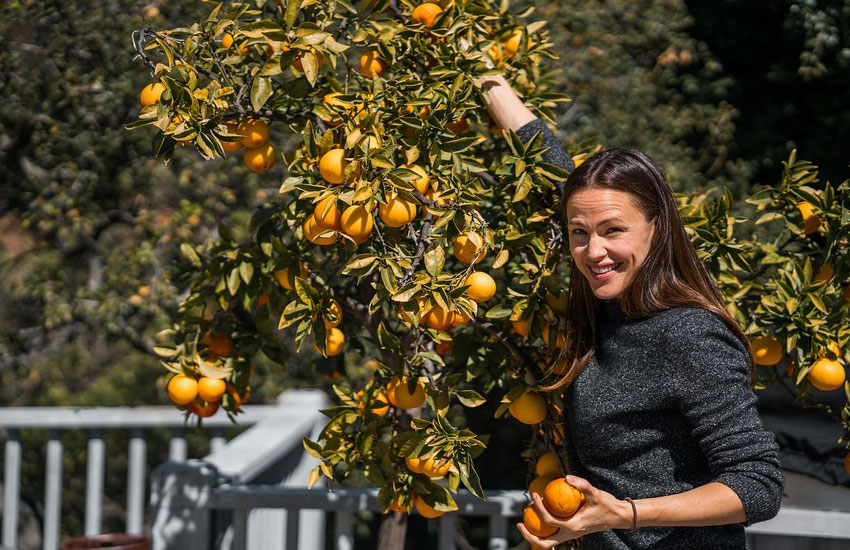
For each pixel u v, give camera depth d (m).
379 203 1.76
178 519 2.64
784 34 5.41
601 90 5.14
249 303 2.18
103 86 3.90
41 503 8.59
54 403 8.09
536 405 1.99
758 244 2.27
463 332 2.30
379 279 2.01
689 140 5.64
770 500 1.53
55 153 4.29
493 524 2.56
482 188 2.09
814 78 5.35
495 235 1.97
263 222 2.17
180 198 5.07
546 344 2.04
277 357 2.34
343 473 2.09
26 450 8.73
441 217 1.80
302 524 4.01
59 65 3.88
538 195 2.08
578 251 1.72
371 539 7.91
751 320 2.12
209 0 1.98
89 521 4.03
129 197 4.93
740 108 5.65
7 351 5.16
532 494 1.62
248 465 3.06
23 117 4.12
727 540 1.64
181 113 1.76
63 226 4.81
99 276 5.11
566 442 1.84
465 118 2.19
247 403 6.24
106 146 4.13
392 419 2.13
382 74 2.12
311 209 1.91
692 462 1.64
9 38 3.87
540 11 4.84
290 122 2.00
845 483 2.39
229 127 1.95
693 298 1.67
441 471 1.88
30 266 6.30
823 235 2.15
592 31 5.11
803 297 2.02
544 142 2.11
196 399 2.24
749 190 5.23
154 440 8.81
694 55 5.39
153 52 3.72
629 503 1.56
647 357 1.65
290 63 1.83
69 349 7.86
